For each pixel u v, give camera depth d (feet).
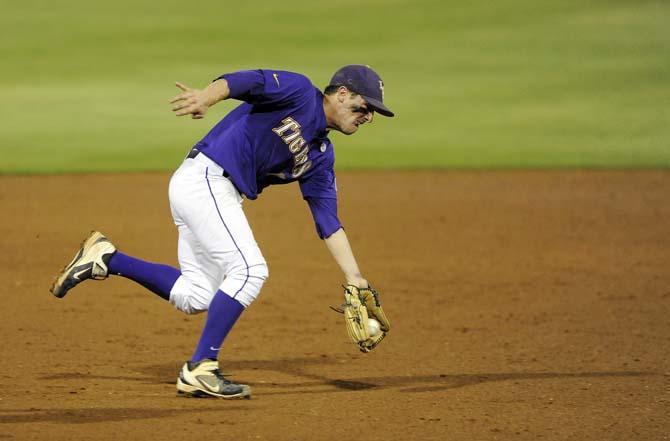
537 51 298.56
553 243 128.98
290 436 54.24
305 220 144.05
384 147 205.46
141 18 344.28
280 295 100.53
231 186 62.13
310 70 272.10
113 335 83.05
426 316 92.73
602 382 69.05
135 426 55.42
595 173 182.39
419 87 261.03
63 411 58.54
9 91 250.98
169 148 200.03
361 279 67.21
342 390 66.08
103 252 64.23
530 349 80.28
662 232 136.26
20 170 177.27
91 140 205.77
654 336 85.10
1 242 122.83
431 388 66.95
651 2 355.97
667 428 57.36
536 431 56.39
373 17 344.69
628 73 272.31
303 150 62.44
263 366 73.97
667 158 194.90
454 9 354.33
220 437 53.67
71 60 286.46
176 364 73.82
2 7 358.84
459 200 158.81
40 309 91.61
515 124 225.15
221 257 61.93
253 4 365.40
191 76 266.98
